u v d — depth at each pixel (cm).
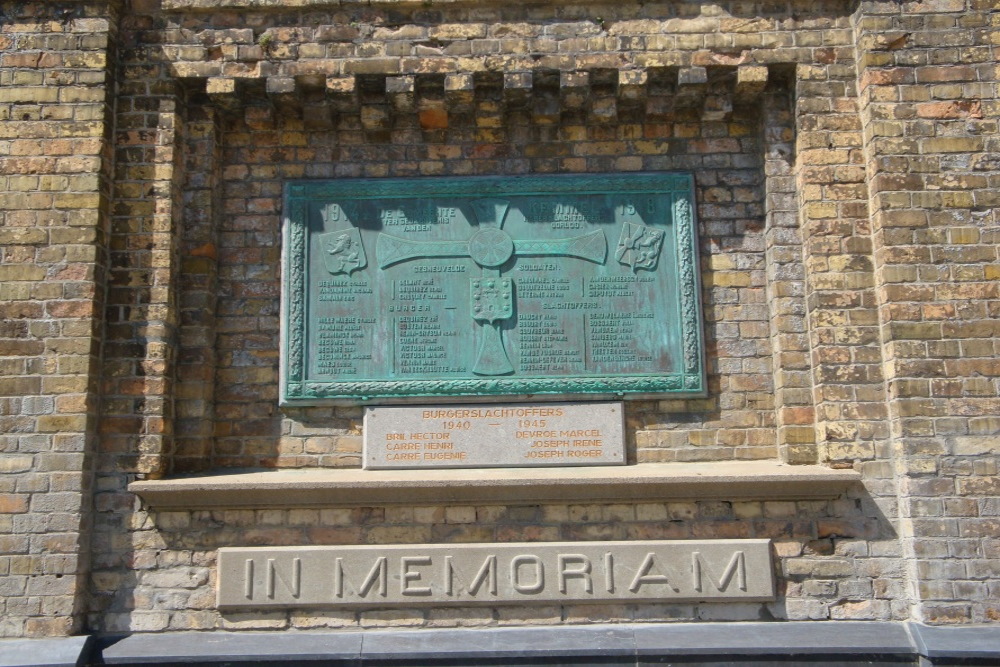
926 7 591
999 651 502
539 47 599
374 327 591
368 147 618
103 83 586
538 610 545
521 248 599
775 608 543
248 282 603
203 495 543
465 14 606
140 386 564
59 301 560
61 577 532
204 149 607
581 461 574
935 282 557
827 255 575
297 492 544
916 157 572
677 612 543
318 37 600
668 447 582
